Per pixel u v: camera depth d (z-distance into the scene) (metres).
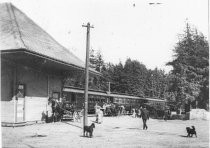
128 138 18.91
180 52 47.19
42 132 20.42
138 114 45.19
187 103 46.56
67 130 22.03
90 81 96.06
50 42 30.16
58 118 29.50
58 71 30.70
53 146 14.77
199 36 47.38
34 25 30.62
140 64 120.75
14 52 20.94
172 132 23.64
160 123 34.28
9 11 27.66
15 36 22.98
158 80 125.94
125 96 58.81
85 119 23.34
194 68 46.38
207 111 44.06
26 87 25.00
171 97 45.72
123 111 50.47
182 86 45.12
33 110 26.11
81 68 30.05
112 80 112.00
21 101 24.44
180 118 44.03
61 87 31.66
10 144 15.03
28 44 23.22
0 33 23.78
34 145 14.91
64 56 29.09
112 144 16.05
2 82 23.50
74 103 34.47
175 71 47.50
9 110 23.27
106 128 25.41
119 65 115.06
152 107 53.12
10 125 22.98
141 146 15.60
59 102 29.69
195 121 39.03
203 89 46.31
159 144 16.53
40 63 25.22
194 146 15.95
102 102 48.91
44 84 28.03
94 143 16.23
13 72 23.36
